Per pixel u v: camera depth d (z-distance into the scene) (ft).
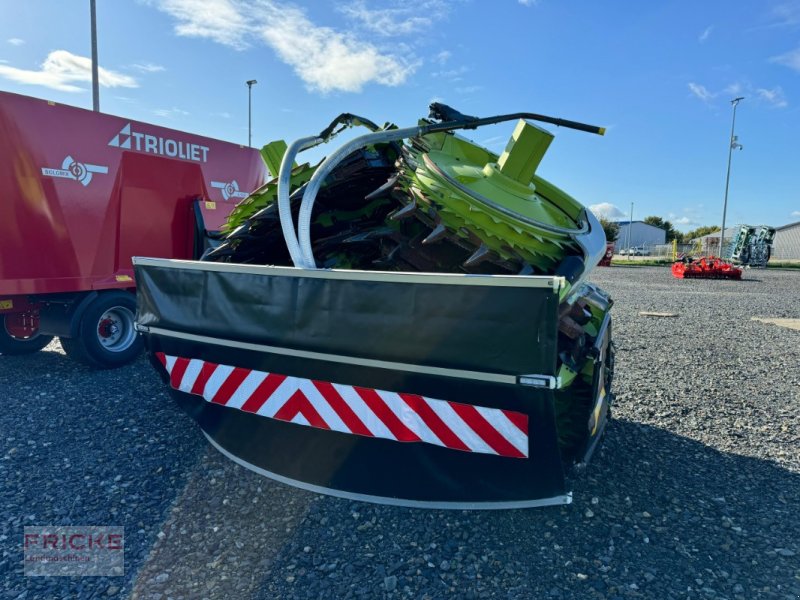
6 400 15.49
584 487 10.44
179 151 21.81
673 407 15.52
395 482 8.96
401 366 8.06
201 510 9.39
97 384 17.38
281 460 9.89
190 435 12.60
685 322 33.14
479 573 7.83
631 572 7.89
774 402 16.29
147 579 7.63
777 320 33.91
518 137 10.46
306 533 8.70
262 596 7.30
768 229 130.52
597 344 10.17
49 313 19.27
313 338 8.68
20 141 17.29
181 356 10.60
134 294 20.71
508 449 7.77
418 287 7.82
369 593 7.39
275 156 14.38
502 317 7.32
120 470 10.89
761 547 8.58
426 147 11.25
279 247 13.21
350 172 11.38
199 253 22.21
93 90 42.45
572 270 8.89
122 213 20.20
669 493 10.32
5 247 17.38
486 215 9.20
